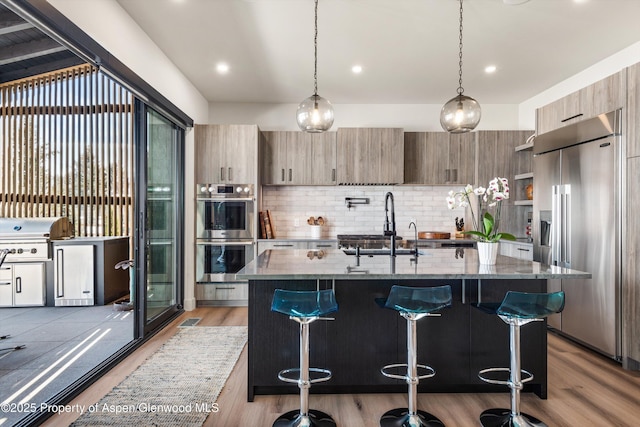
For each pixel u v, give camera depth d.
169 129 4.02
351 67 3.94
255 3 2.74
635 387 2.44
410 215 5.19
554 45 3.43
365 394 2.37
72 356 2.91
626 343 2.72
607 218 2.85
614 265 2.79
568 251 3.23
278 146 4.83
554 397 2.32
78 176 5.02
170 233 4.09
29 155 4.84
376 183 4.81
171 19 2.96
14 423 1.98
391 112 5.21
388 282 2.35
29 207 4.84
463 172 4.88
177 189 4.27
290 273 1.96
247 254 4.54
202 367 2.73
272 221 5.13
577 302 3.17
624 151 2.76
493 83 4.42
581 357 2.96
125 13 2.81
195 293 4.48
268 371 2.30
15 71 4.74
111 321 3.86
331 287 2.33
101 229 5.07
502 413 2.10
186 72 4.08
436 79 4.29
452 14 2.90
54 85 4.95
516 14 2.90
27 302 4.43
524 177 4.46
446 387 2.38
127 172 5.09
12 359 2.85
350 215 5.18
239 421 2.04
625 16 2.92
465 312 2.37
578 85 4.11
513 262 2.45
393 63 3.84
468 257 2.78
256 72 4.08
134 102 3.28
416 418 2.00
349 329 2.34
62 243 4.47
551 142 3.48
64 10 2.08
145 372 2.64
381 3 2.75
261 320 2.31
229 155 4.54
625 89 2.76
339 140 4.80
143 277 3.28
